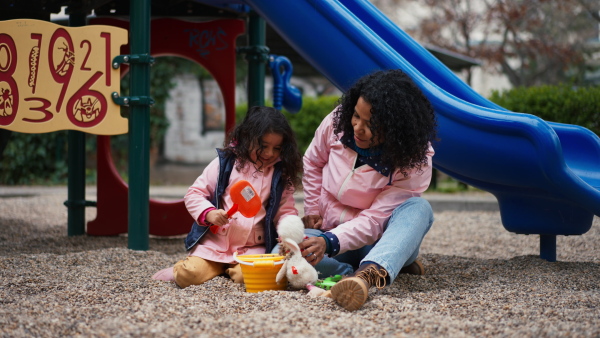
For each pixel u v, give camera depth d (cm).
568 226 310
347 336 185
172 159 1277
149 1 340
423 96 245
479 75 1919
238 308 215
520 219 317
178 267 260
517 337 183
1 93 325
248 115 270
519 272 292
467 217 612
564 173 269
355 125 238
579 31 1605
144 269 294
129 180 345
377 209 253
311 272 235
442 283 268
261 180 270
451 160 296
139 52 338
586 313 210
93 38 332
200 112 1287
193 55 439
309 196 281
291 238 235
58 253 365
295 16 328
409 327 193
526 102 789
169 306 216
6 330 189
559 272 290
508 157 282
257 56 449
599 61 1791
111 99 336
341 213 265
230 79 440
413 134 232
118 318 202
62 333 188
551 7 1519
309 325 194
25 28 324
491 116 282
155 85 1201
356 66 317
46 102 328
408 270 287
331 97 1067
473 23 1502
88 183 1057
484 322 200
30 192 865
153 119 1208
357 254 277
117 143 1178
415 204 250
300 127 1048
